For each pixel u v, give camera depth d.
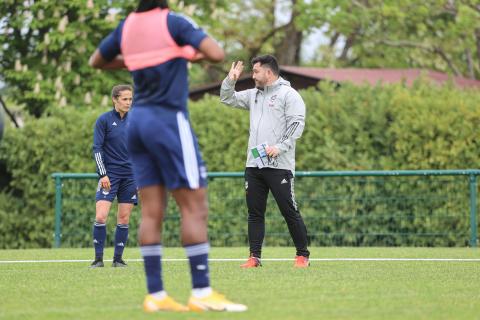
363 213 52.41
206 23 80.38
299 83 73.19
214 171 56.41
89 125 58.12
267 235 52.06
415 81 57.38
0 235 58.81
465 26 82.38
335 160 54.38
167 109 19.05
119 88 33.22
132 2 73.75
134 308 19.84
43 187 58.56
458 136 53.28
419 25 87.31
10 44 75.50
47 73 73.19
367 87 55.81
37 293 23.19
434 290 23.59
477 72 100.56
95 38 74.62
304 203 52.81
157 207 19.50
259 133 32.16
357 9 89.88
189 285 24.91
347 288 24.05
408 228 52.12
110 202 33.25
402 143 53.62
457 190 51.50
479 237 50.75
